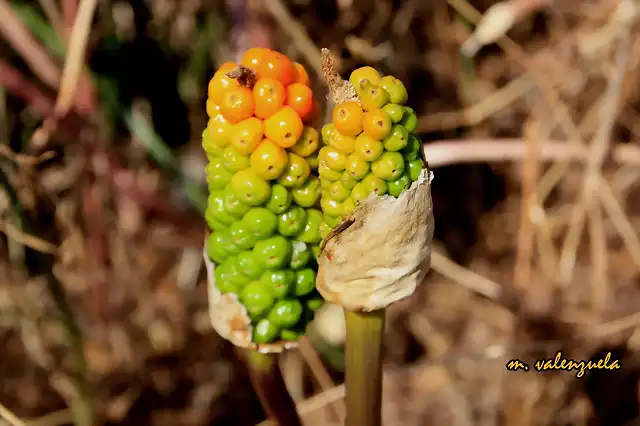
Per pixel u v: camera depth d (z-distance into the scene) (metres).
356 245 0.42
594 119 0.74
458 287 0.77
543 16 0.75
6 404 0.66
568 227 0.77
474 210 0.79
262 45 0.64
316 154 0.42
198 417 0.69
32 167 0.61
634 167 0.74
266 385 0.46
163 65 0.69
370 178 0.41
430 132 0.77
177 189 0.71
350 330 0.44
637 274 0.74
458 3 0.71
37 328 0.67
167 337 0.71
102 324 0.69
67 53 0.59
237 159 0.41
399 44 0.71
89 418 0.65
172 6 0.66
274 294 0.43
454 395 0.70
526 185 0.70
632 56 0.71
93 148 0.64
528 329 0.69
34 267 0.65
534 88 0.76
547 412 0.68
